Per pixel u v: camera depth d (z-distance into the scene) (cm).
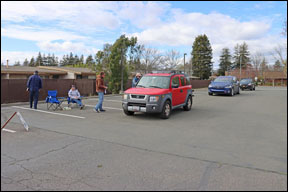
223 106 1248
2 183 346
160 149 508
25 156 461
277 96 1897
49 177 368
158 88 898
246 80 2948
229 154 477
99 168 403
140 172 387
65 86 1648
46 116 905
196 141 572
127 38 2017
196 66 6150
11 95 1311
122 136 615
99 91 1007
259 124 777
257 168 404
